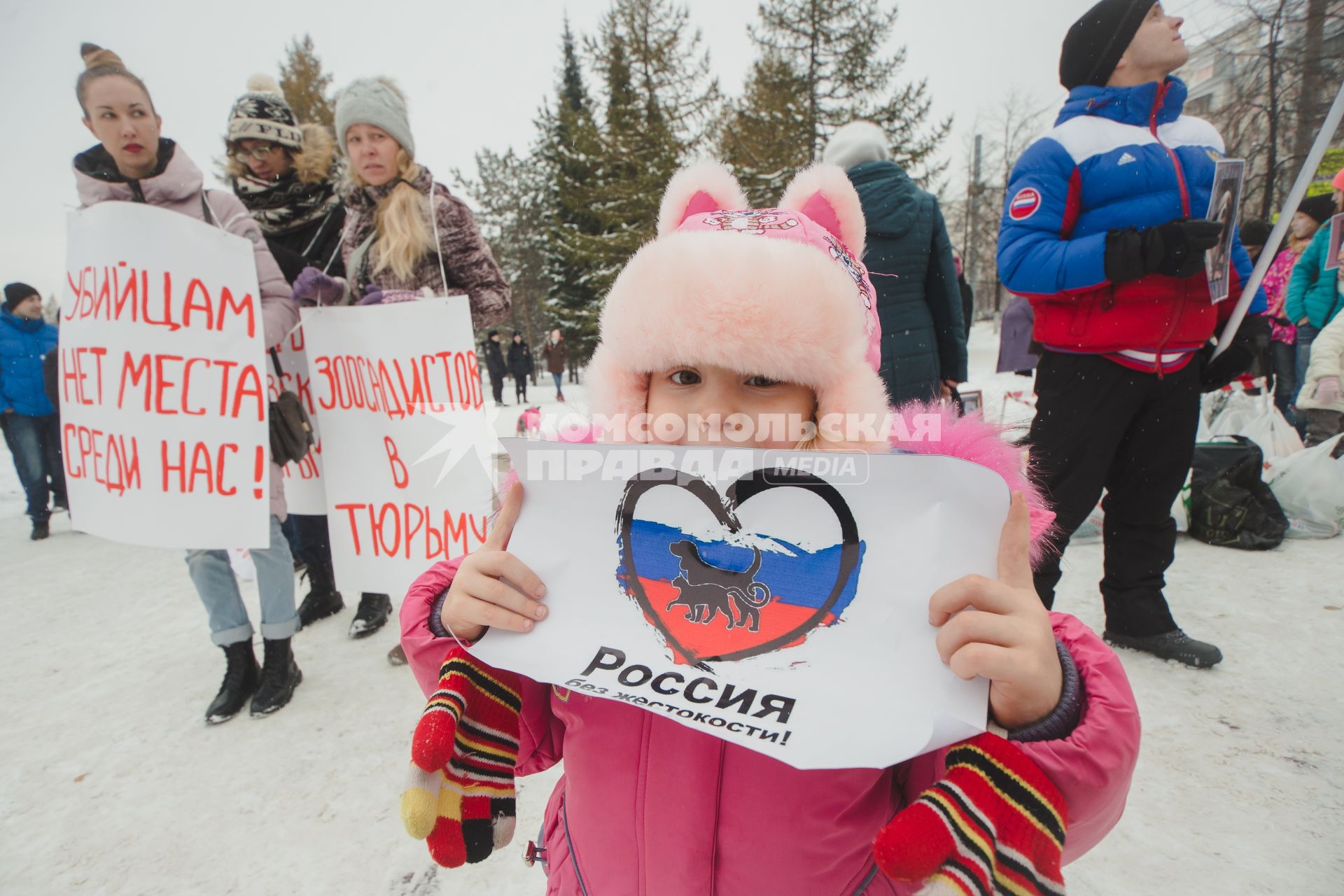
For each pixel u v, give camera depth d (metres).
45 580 4.08
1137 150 1.94
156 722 2.34
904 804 0.82
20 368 4.98
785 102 19.27
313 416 2.70
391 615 3.14
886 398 0.93
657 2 21.14
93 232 2.13
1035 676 0.59
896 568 0.71
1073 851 0.70
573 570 0.82
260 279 2.39
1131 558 2.31
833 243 1.00
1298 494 3.45
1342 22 4.25
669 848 0.81
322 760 2.07
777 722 0.68
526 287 31.77
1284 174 4.75
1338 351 3.87
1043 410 2.20
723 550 0.77
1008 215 2.10
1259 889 1.41
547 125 25.73
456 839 0.75
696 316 0.81
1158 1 1.92
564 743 0.96
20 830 1.83
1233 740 1.85
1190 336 2.02
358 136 2.53
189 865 1.68
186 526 2.19
